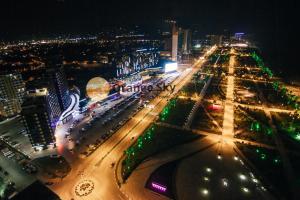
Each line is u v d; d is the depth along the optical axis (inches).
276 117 7780.5
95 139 6978.4
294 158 5610.2
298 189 4675.2
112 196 4753.9
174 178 5113.2
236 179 5014.8
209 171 5275.6
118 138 6929.1
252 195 4589.1
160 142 6496.1
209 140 6515.8
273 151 5895.7
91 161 5915.4
